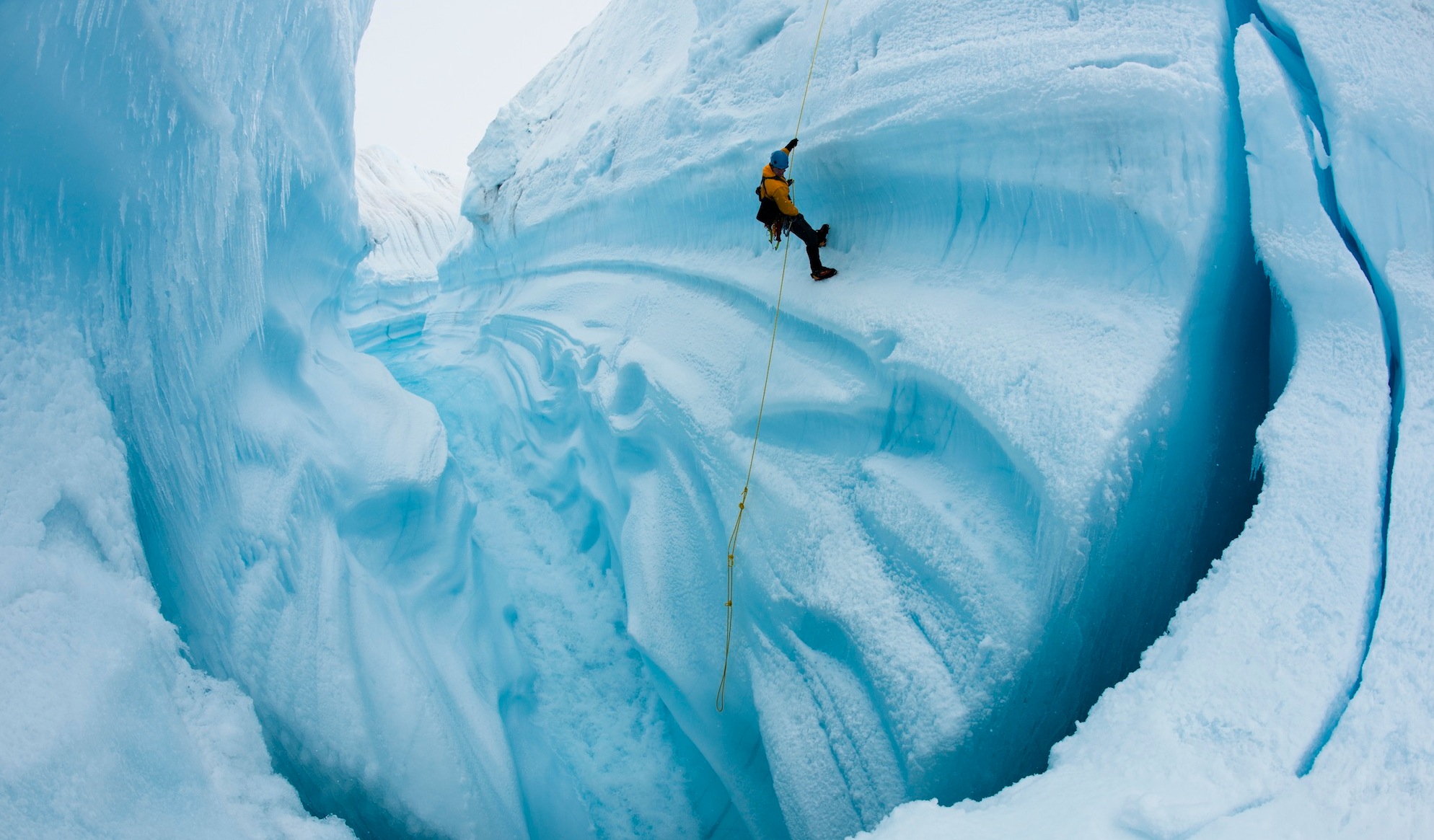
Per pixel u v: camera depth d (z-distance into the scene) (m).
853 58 4.89
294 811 2.81
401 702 3.88
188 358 3.41
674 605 5.13
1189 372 3.00
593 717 5.54
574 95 11.72
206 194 3.46
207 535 3.38
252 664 3.31
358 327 15.52
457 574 5.52
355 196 6.80
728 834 4.63
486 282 13.09
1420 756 1.73
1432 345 2.53
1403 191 2.78
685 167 6.63
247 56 3.77
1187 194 2.98
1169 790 1.88
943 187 4.13
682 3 9.21
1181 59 3.08
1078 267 3.43
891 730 3.21
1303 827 1.67
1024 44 3.66
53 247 2.82
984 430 3.30
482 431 10.14
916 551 3.42
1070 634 2.92
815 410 4.47
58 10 2.59
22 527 2.38
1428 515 2.21
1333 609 2.13
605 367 7.30
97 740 2.13
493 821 3.89
